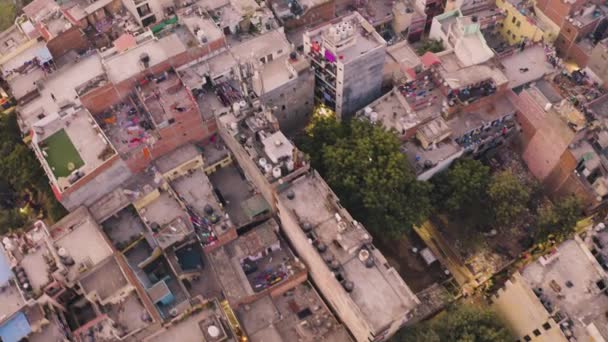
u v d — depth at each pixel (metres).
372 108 95.62
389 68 103.38
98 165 83.75
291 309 81.75
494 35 117.69
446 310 84.62
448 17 110.94
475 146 96.12
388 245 95.44
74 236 81.06
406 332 77.44
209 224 84.50
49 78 96.06
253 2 106.25
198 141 92.94
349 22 91.38
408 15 112.56
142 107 91.00
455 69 99.38
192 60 92.88
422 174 89.75
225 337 67.38
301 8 108.75
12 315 73.06
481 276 91.06
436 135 90.69
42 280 75.75
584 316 68.69
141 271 85.06
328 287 78.44
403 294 71.50
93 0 110.19
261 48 95.12
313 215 78.06
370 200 81.88
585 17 108.75
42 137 88.50
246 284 80.25
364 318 68.94
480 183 89.75
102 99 89.44
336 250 74.75
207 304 71.69
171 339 69.44
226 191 92.19
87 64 97.12
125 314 76.44
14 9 121.75
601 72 100.88
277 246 85.25
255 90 91.56
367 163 83.62
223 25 102.44
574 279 71.81
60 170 84.25
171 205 88.38
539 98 92.88
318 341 79.12
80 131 88.69
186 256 86.00
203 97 92.81
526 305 72.75
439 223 96.81
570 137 85.50
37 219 93.44
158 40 93.19
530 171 98.88
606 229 77.81
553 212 87.62
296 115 101.38
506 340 75.31
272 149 80.12
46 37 103.81
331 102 102.44
